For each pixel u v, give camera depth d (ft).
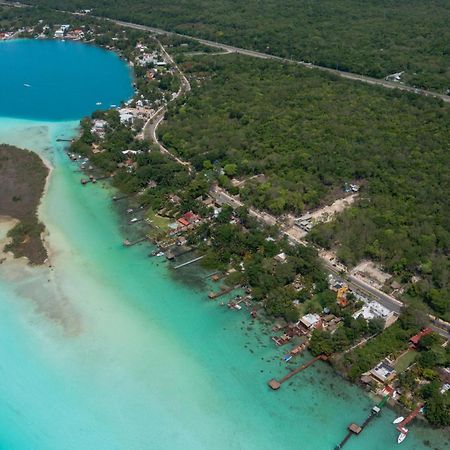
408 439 393.91
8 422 402.93
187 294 527.40
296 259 543.39
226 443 391.86
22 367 447.01
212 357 459.32
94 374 441.68
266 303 506.89
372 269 556.51
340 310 492.54
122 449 386.11
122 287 536.42
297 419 408.87
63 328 486.38
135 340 474.90
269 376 442.50
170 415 410.31
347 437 395.34
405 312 484.33
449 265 547.49
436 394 411.95
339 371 445.37
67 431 397.80
